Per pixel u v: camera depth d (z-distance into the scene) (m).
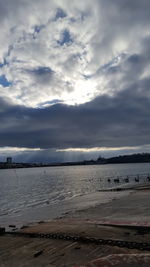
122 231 13.02
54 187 70.06
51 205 37.91
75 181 89.69
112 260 7.74
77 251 9.70
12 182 99.19
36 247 10.68
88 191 56.47
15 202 45.62
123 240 11.02
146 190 42.12
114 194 43.34
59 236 11.95
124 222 15.48
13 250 10.49
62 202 40.12
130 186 58.59
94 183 78.69
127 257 7.90
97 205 28.34
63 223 16.73
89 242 10.71
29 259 9.30
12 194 58.72
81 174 138.25
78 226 14.73
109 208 24.50
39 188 69.50
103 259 7.89
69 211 28.16
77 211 25.56
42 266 8.52
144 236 11.77
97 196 43.19
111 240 10.63
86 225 15.04
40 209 34.53
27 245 11.06
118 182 76.56
